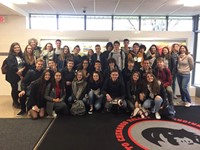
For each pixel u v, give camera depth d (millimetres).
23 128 3348
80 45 6242
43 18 6629
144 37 6285
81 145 2770
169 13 6242
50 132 3189
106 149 2668
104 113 4188
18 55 4500
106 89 4266
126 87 4289
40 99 3896
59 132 3193
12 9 5227
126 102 4199
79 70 4293
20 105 4375
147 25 6719
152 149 2691
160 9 5719
